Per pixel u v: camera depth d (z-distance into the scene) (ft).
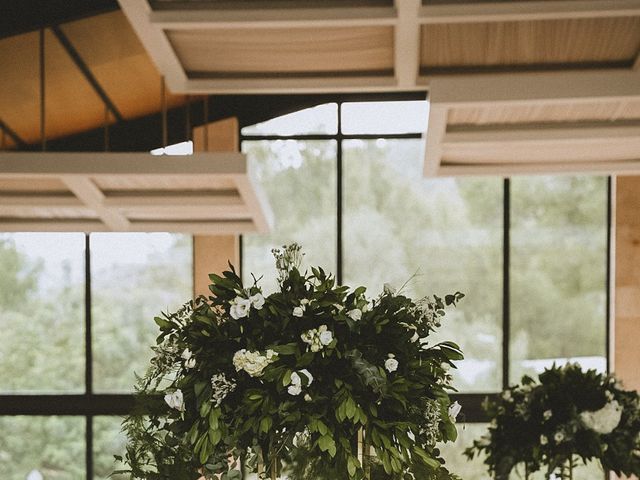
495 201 30.94
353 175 31.37
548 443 14.51
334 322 8.80
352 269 31.17
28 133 28.60
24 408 30.78
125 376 31.22
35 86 24.09
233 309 8.74
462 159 18.30
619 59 14.69
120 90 26.30
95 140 30.73
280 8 13.01
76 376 31.24
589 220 30.66
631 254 29.48
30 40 20.89
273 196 31.55
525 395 14.82
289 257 9.27
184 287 31.53
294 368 8.41
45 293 31.45
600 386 14.82
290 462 8.33
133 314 31.45
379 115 31.35
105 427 30.99
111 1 19.72
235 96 31.17
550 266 30.71
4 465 30.78
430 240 31.12
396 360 8.77
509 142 15.88
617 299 29.50
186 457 8.66
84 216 22.17
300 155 31.50
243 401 8.45
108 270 31.53
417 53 14.32
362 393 8.47
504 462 14.78
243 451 8.74
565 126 15.62
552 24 13.47
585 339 30.55
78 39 21.34
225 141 30.83
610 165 18.66
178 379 8.92
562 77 13.46
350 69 15.53
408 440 8.46
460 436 30.14
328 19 12.93
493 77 13.57
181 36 14.05
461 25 13.53
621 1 12.32
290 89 15.99
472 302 30.83
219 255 30.53
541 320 30.68
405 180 31.27
